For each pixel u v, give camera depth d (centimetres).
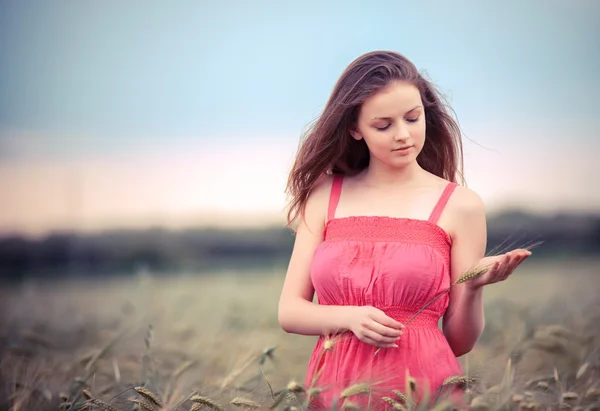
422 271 473
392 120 488
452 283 498
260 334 956
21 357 732
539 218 2103
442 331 516
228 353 824
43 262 1980
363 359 480
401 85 488
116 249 2078
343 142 521
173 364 765
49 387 629
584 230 2081
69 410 504
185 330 956
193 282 1762
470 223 494
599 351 643
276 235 2300
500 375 559
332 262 491
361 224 493
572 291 1212
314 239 524
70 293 1608
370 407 459
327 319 482
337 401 439
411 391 450
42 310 1251
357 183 525
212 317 1143
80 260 2003
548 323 915
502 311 1030
